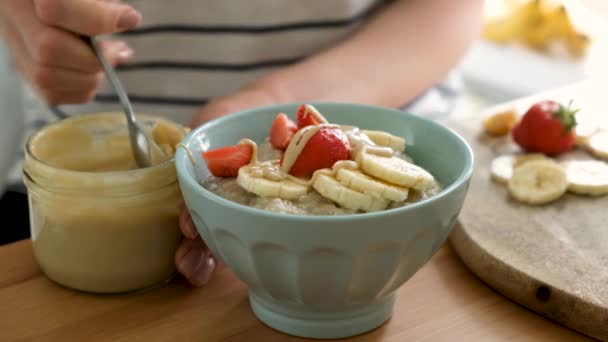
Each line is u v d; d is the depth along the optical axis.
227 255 0.55
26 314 0.58
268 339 0.56
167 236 0.59
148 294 0.59
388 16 0.87
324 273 0.53
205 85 0.89
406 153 0.61
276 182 0.55
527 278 0.58
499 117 0.75
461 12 0.88
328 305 0.55
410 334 0.56
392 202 0.54
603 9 1.12
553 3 1.10
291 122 0.59
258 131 0.62
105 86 0.90
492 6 1.16
